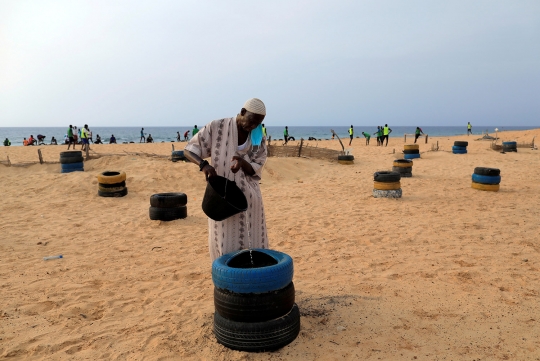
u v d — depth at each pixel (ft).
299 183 47.67
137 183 42.47
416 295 15.16
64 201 36.22
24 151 90.79
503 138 126.72
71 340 12.28
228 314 11.19
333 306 14.14
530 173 52.54
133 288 16.63
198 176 45.52
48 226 27.61
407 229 25.39
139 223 28.22
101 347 11.85
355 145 118.21
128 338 12.34
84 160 51.11
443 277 17.04
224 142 12.07
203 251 21.83
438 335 12.11
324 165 61.00
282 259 11.69
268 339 11.07
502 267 18.11
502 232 24.22
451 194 38.27
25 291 16.28
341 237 23.91
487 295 15.07
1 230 26.48
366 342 11.69
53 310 14.55
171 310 14.34
